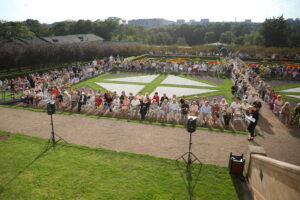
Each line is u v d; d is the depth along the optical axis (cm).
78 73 3341
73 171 1017
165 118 1767
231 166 1002
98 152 1186
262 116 1808
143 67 4028
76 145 1257
